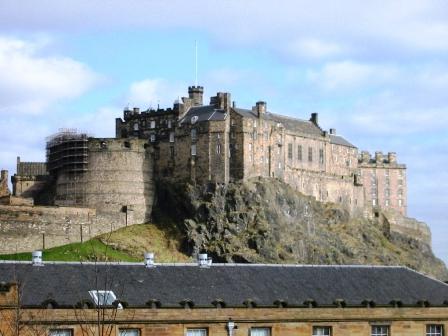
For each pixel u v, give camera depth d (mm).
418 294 133875
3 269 120375
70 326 114500
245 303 123688
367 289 133000
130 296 120438
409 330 130250
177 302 121250
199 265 130750
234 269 131625
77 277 121688
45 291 117312
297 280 132000
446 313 131875
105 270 120250
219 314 122062
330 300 128500
